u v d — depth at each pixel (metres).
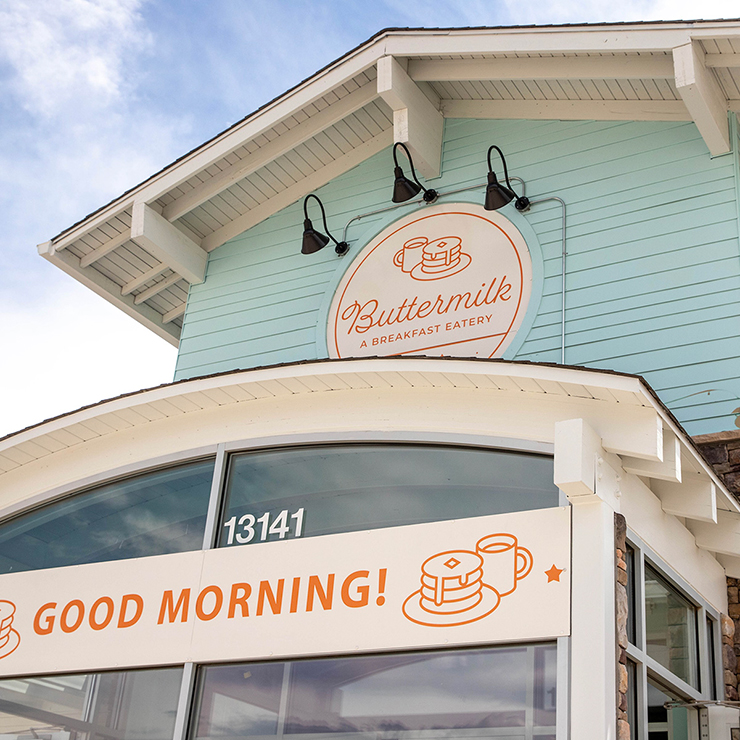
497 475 5.13
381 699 4.73
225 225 9.78
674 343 6.92
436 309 8.04
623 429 4.87
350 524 5.34
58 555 6.26
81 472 6.48
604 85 7.96
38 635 5.88
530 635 4.47
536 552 4.66
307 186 9.46
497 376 5.14
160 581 5.64
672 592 5.48
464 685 4.58
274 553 5.36
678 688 5.21
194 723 5.13
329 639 4.94
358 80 8.73
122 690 5.46
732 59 7.19
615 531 4.70
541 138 8.33
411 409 5.52
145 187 9.21
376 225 8.76
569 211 7.84
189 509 5.93
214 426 6.10
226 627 5.27
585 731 4.14
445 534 4.94
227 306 9.28
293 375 5.66
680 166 7.53
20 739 5.64
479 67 8.32
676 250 7.23
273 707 4.97
